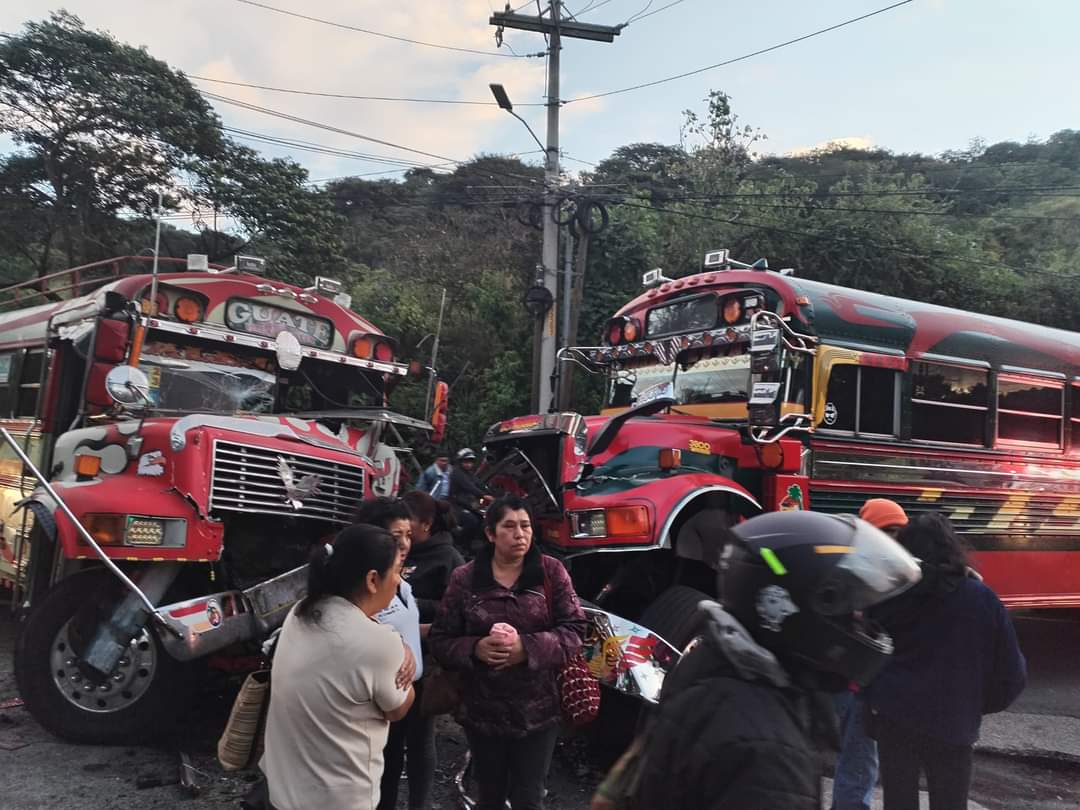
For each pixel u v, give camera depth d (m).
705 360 6.75
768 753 1.46
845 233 19.69
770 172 21.72
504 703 3.17
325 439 5.77
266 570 5.39
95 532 4.46
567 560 5.00
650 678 4.40
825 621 1.63
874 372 6.56
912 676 2.98
